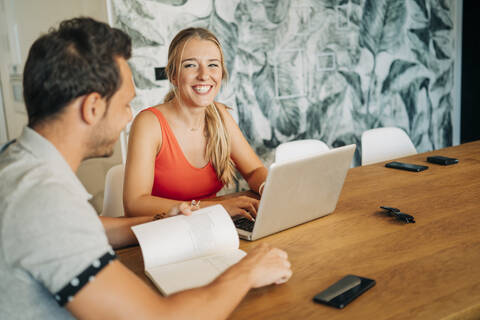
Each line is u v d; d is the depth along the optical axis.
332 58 3.94
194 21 3.27
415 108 4.51
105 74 0.73
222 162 1.80
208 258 1.06
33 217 0.63
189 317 0.71
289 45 3.69
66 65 0.70
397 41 4.27
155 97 3.23
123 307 0.67
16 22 2.68
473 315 0.84
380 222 1.32
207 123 1.77
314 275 1.00
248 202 1.37
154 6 3.11
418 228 1.25
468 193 1.56
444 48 4.56
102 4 2.93
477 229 1.23
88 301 0.65
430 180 1.75
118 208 1.85
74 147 0.75
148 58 3.15
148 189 1.58
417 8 4.31
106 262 0.67
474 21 4.51
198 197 1.80
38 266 0.63
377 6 4.08
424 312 0.82
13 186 0.66
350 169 2.02
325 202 1.34
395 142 2.46
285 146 2.16
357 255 1.10
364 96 4.18
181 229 1.09
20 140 0.73
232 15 3.40
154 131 1.66
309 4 3.72
